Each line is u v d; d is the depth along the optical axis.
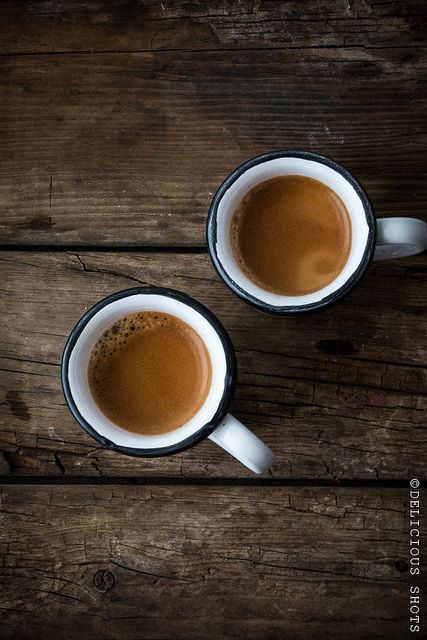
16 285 0.49
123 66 0.49
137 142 0.49
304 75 0.49
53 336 0.48
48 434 0.48
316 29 0.49
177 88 0.49
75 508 0.48
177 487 0.48
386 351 0.48
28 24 0.49
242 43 0.49
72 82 0.49
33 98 0.49
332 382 0.48
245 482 0.48
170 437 0.43
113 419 0.44
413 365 0.48
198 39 0.49
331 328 0.48
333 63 0.49
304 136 0.49
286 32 0.49
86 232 0.49
